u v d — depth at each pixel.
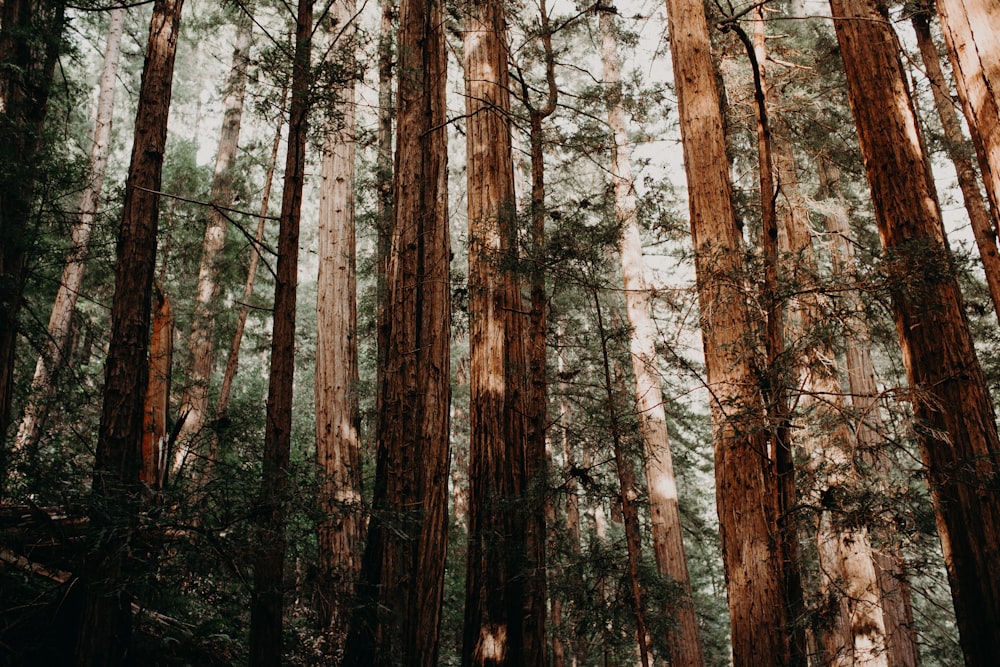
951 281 5.92
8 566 5.24
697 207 7.07
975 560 5.81
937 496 6.00
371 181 13.67
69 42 8.05
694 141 7.30
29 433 8.15
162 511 4.51
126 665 5.25
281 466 5.08
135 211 5.59
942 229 6.76
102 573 4.52
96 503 4.41
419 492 7.02
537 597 7.41
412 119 8.34
